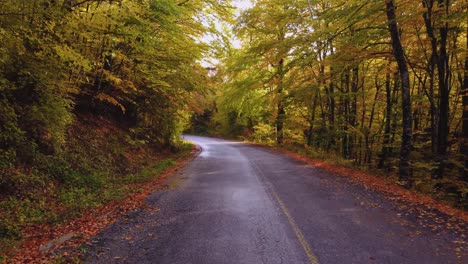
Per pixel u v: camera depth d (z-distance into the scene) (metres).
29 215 7.03
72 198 8.62
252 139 42.44
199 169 15.07
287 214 7.37
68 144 11.73
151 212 7.68
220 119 53.28
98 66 13.09
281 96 21.19
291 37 15.67
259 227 6.48
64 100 10.30
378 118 23.23
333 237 5.92
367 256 5.10
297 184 10.98
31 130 9.43
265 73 26.91
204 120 63.31
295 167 15.41
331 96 19.45
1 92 8.31
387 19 12.59
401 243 5.62
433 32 12.54
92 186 10.11
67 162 10.38
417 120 18.72
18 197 7.53
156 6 11.09
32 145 8.98
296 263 4.88
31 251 5.40
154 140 21.44
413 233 6.11
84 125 14.34
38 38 7.84
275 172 13.80
